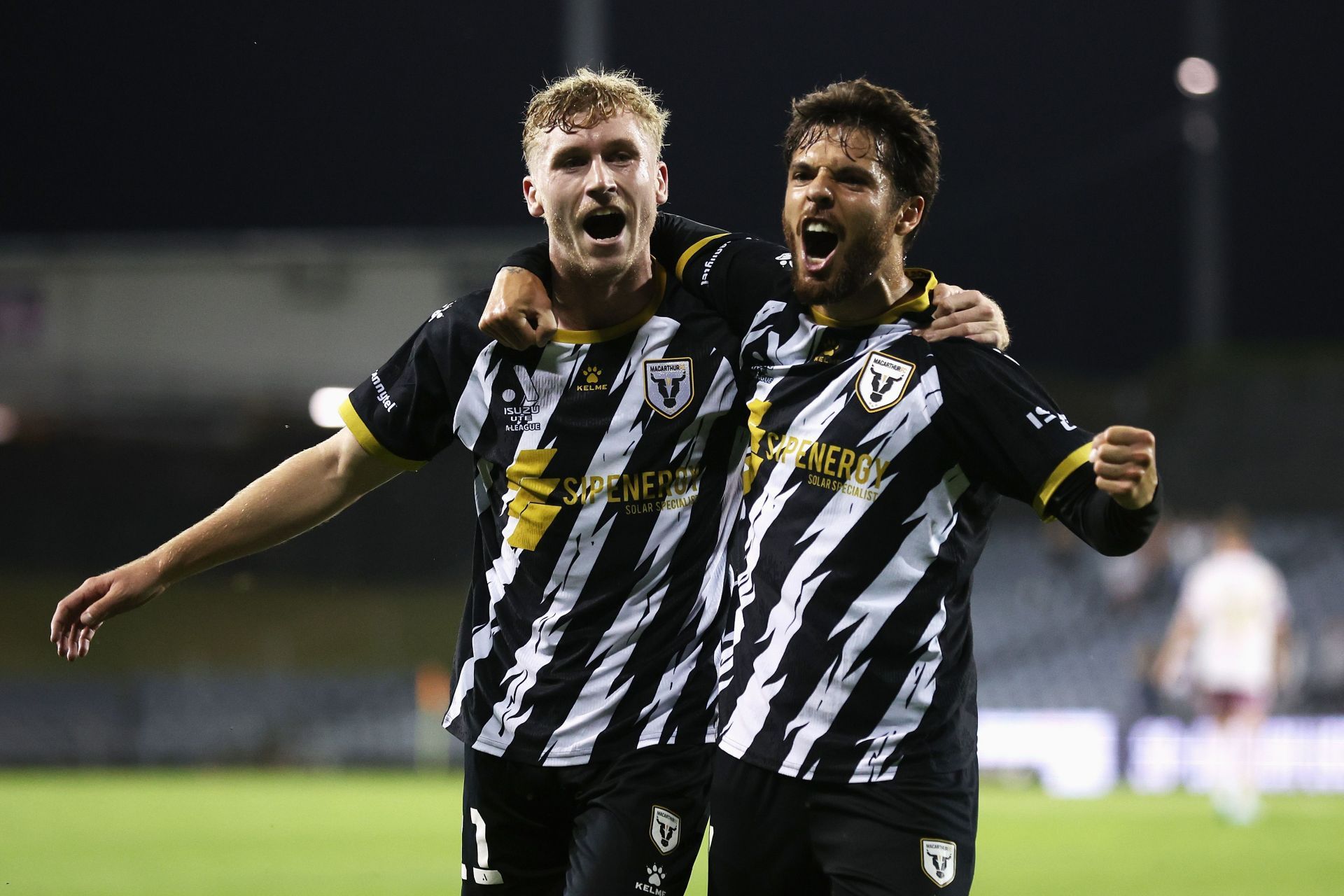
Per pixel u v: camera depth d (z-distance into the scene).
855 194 4.30
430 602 28.02
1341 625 23.39
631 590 4.77
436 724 23.41
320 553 28.16
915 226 4.48
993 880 9.92
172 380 26.08
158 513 28.84
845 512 4.36
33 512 28.62
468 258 25.55
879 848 4.28
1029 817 14.89
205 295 25.97
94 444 28.11
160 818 13.86
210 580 28.11
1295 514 26.44
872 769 4.30
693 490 4.79
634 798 4.72
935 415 4.32
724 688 4.57
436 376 4.93
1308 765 19.92
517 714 4.83
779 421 4.53
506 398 4.84
